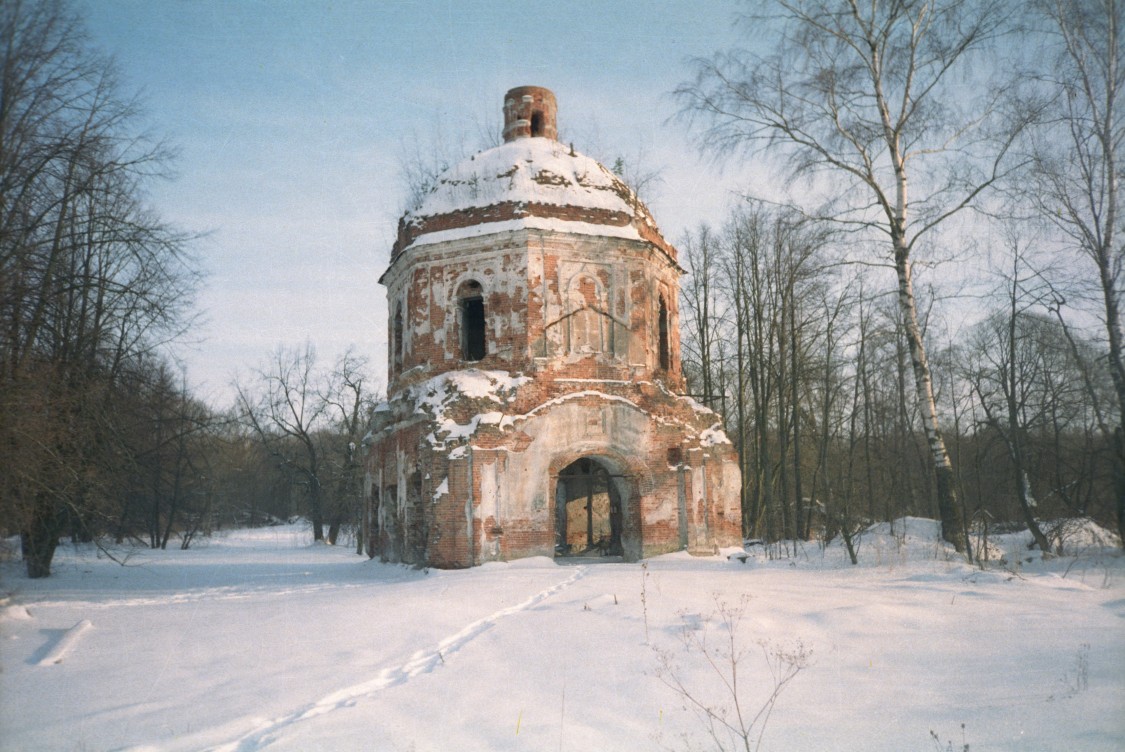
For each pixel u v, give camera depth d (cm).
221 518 7125
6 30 1388
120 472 2056
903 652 917
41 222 1608
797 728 705
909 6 1952
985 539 1772
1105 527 1319
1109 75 1121
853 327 2956
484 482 2003
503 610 1266
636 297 2242
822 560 1864
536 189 2208
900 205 2042
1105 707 703
